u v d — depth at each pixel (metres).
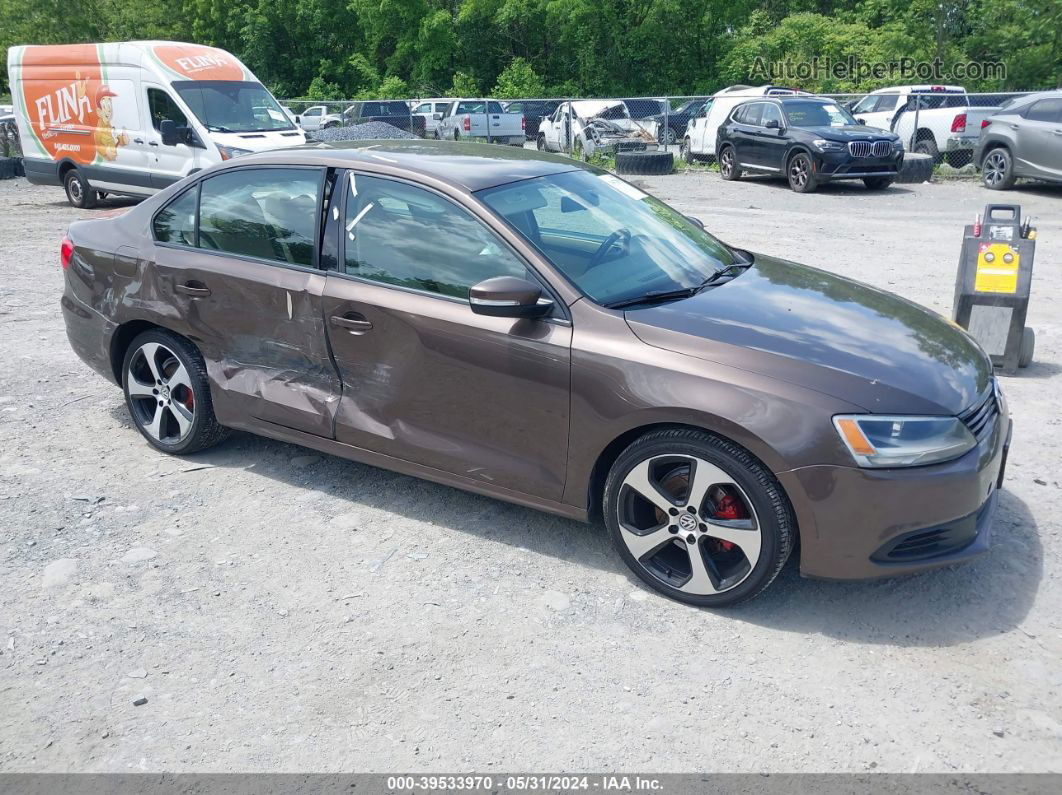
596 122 21.39
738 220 13.11
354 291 4.08
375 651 3.30
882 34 29.52
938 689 3.07
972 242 6.11
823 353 3.44
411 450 4.05
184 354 4.68
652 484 3.54
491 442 3.85
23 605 3.58
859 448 3.18
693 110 23.17
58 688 3.11
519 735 2.88
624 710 2.99
